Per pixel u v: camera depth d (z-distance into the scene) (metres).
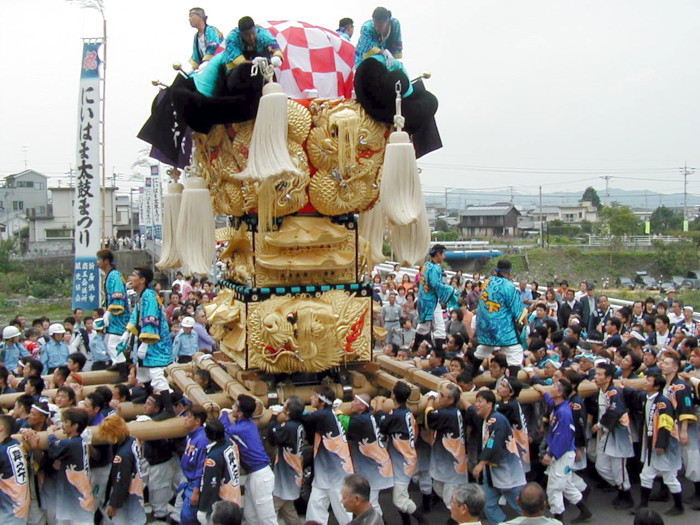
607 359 9.35
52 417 7.72
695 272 40.91
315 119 7.93
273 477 7.08
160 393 8.33
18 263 38.16
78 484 6.92
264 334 7.79
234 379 8.55
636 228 51.47
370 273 8.88
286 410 7.33
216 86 7.88
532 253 44.06
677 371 8.30
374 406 7.93
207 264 8.17
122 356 9.87
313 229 8.15
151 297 9.03
